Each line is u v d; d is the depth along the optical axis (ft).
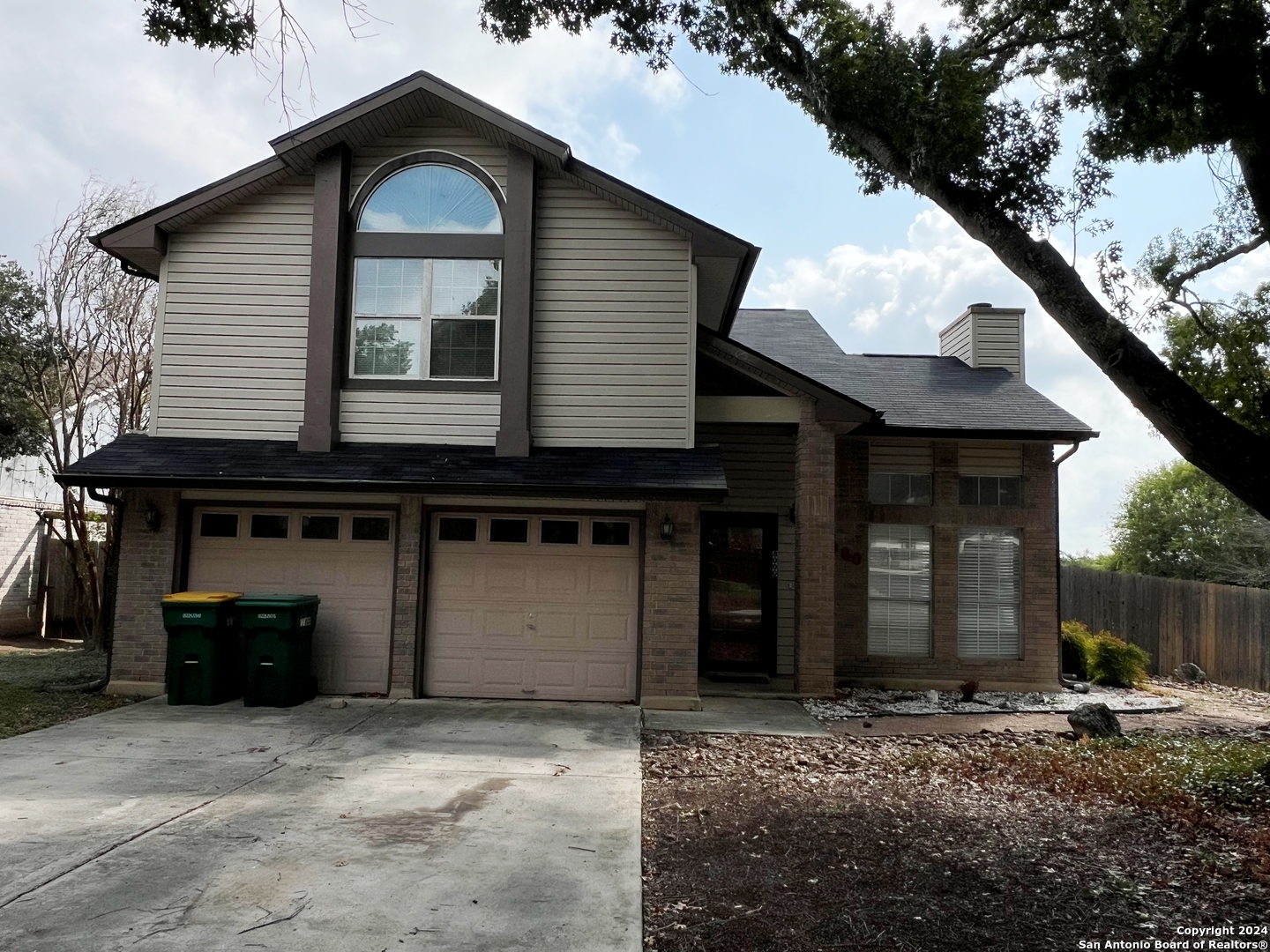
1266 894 15.20
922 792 21.91
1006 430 41.09
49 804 19.44
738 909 14.56
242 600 31.27
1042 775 23.26
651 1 30.07
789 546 42.80
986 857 17.08
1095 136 26.32
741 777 23.38
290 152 34.04
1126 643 45.85
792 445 43.42
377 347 34.83
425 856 16.63
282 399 34.58
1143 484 95.35
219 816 18.75
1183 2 23.86
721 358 36.50
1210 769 22.67
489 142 35.12
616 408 34.60
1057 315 24.61
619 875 15.88
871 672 41.50
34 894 14.39
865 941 13.37
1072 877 15.98
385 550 33.81
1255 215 27.53
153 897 14.35
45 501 56.03
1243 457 22.31
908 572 42.29
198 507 34.06
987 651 42.01
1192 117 25.11
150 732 26.91
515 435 33.68
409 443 34.42
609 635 33.60
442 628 33.73
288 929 13.28
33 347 51.31
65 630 55.42
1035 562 42.06
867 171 32.30
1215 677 48.91
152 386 35.09
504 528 34.06
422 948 12.80
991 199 25.71
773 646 42.24
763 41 29.32
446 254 34.83
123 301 47.88
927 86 26.22
